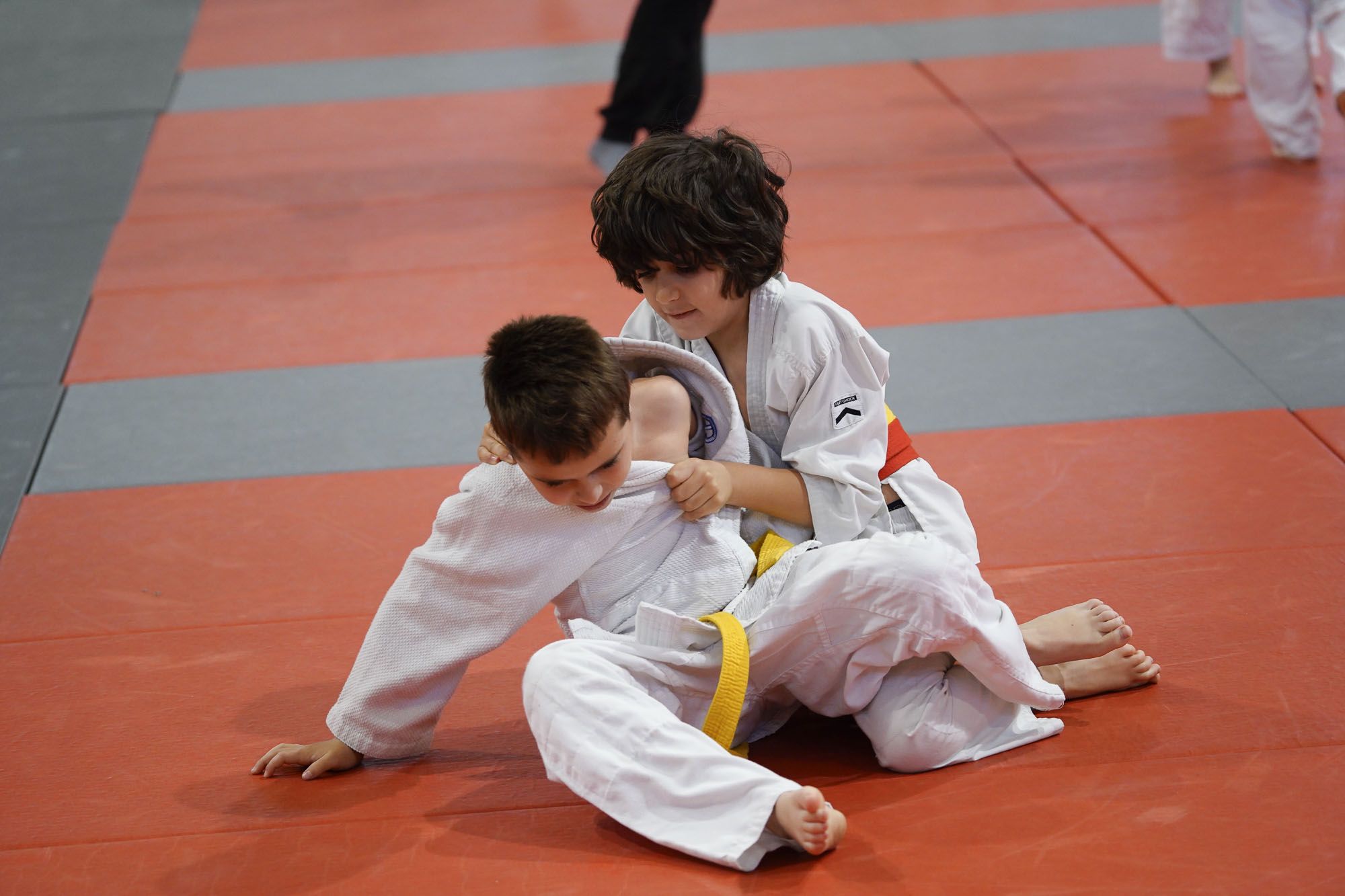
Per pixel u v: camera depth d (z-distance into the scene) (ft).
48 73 39.14
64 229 27.89
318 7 45.57
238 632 14.43
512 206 28.09
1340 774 10.90
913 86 34.47
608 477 10.36
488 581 11.21
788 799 9.91
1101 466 16.98
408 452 18.54
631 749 10.32
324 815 11.22
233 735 12.61
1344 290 21.59
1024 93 33.32
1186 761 11.18
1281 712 11.78
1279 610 13.50
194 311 23.75
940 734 11.14
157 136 33.65
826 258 24.56
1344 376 18.84
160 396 20.59
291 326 22.95
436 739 12.39
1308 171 27.02
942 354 20.58
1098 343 20.56
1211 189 26.45
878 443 11.89
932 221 25.96
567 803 11.22
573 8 44.09
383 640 11.46
